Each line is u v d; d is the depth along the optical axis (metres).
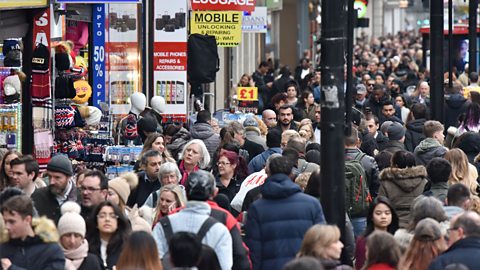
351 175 26.02
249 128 32.84
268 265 20.11
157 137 26.77
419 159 29.77
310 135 33.22
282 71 57.69
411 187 24.78
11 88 29.36
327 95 20.27
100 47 38.75
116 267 17.45
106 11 38.88
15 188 19.69
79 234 18.84
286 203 20.20
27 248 17.83
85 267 18.91
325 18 20.28
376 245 17.61
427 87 51.62
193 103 46.47
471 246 18.05
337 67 20.28
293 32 109.12
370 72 75.56
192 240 16.41
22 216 17.72
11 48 29.38
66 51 32.00
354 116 36.38
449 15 42.25
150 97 38.94
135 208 22.05
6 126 29.59
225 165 26.48
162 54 38.91
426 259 18.78
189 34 44.34
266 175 25.38
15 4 29.17
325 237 17.92
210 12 44.50
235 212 25.33
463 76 60.91
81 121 32.34
